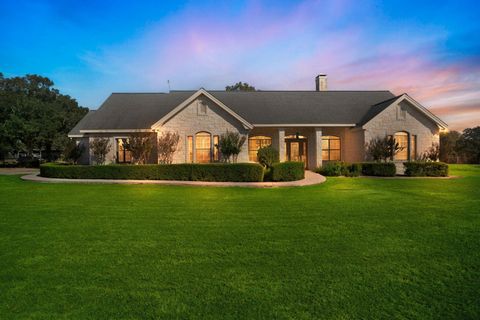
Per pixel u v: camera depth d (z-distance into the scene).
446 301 3.51
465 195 11.20
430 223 7.05
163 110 22.91
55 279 4.16
